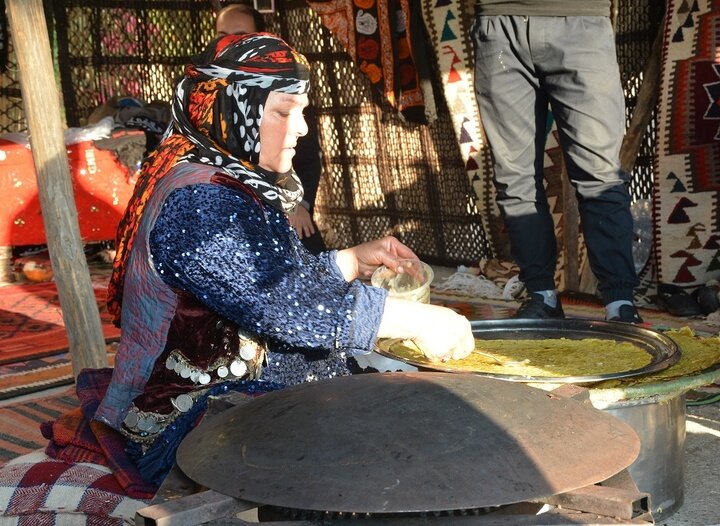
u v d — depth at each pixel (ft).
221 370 6.25
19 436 11.06
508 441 4.64
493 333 8.91
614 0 16.02
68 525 6.03
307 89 6.37
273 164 6.37
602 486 4.51
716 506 7.92
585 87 11.82
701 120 15.67
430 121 19.53
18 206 21.12
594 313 15.71
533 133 12.60
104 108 24.38
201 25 25.89
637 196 17.46
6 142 21.42
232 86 6.23
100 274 21.90
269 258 5.77
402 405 4.89
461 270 19.88
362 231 22.79
